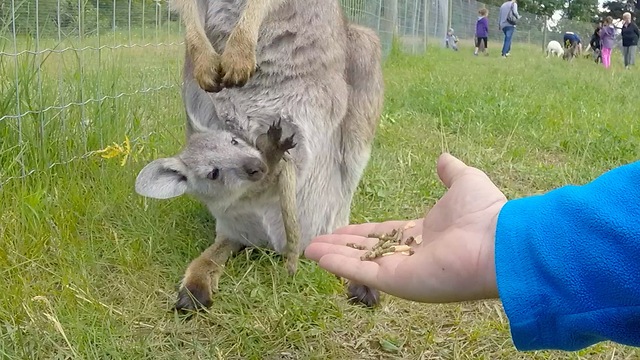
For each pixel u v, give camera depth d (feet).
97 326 5.82
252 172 6.74
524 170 11.05
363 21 20.53
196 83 7.68
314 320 6.15
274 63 7.45
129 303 6.30
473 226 3.81
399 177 10.00
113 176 8.39
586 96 20.03
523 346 3.28
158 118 10.71
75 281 6.35
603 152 12.30
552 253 3.10
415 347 5.90
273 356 5.71
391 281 4.05
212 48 7.34
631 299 2.92
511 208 3.43
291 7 7.37
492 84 21.12
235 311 6.31
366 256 4.53
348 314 6.36
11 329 5.57
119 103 9.92
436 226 4.26
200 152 7.07
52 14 9.75
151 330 5.90
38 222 7.06
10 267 6.31
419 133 12.99
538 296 3.11
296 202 7.24
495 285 3.59
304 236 7.80
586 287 3.01
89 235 7.29
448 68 27.61
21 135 8.28
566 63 41.57
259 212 7.20
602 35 43.70
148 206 7.91
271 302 6.39
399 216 8.78
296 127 7.54
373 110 8.27
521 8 103.35
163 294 6.52
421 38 38.73
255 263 7.12
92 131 9.18
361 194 9.39
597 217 3.05
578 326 3.04
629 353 5.77
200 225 8.02
